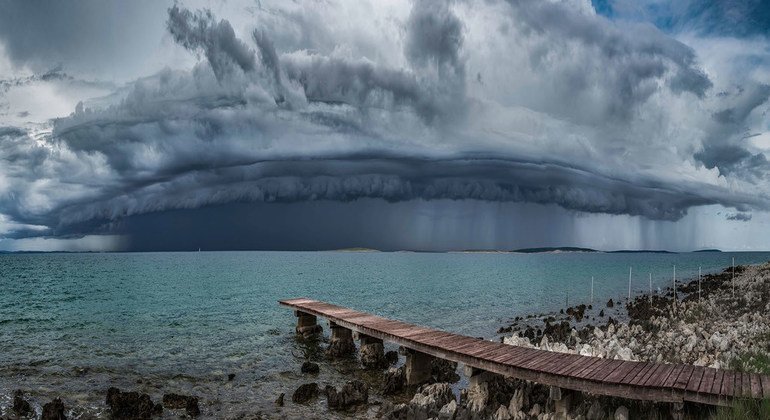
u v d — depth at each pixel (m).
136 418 22.06
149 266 183.25
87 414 22.23
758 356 23.83
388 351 35.28
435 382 27.03
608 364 20.64
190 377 29.08
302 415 22.72
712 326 37.81
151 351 36.03
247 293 81.25
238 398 25.30
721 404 16.00
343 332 35.38
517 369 20.41
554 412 19.42
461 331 44.75
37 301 69.69
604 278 120.75
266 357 34.31
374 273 146.88
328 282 108.06
